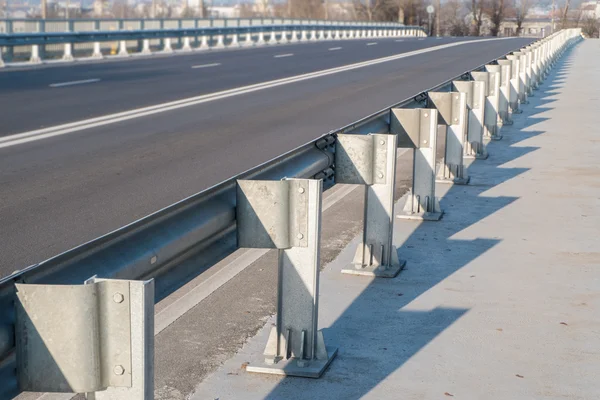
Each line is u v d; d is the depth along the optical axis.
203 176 10.38
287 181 4.71
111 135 13.91
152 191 9.45
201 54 38.69
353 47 48.62
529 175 10.98
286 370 4.76
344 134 6.56
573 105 19.86
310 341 4.89
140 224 3.57
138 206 8.67
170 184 9.88
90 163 11.27
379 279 6.54
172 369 4.83
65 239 7.33
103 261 3.28
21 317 2.81
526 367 4.86
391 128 8.30
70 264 3.10
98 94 20.19
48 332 2.81
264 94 21.14
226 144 13.00
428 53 42.75
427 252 7.32
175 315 5.77
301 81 25.20
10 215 8.23
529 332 5.41
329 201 9.64
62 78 24.45
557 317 5.69
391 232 6.66
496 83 14.16
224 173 10.57
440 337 5.33
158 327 5.52
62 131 14.19
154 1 69.50
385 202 6.60
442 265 6.93
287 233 4.77
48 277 2.97
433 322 5.60
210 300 6.11
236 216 4.73
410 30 95.00
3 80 23.47
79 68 28.59
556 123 16.53
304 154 6.04
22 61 29.53
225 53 39.78
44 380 2.84
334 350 5.05
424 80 25.67
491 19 151.38
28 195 9.21
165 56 36.78
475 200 9.45
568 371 4.80
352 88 22.95
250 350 5.13
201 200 4.25
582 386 4.61
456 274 6.67
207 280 6.62
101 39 33.75
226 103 19.00
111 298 2.84
